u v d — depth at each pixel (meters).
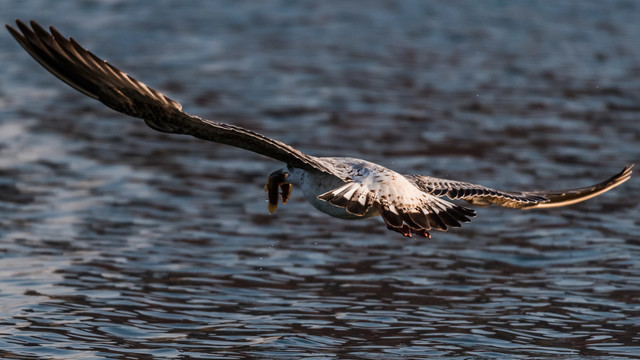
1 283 12.12
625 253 14.02
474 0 44.94
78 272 12.70
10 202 16.09
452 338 10.63
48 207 15.91
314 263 13.57
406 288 12.52
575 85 28.88
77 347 10.07
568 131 23.08
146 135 22.20
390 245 14.58
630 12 42.81
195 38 35.03
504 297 12.16
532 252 14.18
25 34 5.27
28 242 13.95
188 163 19.70
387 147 21.06
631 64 32.25
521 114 25.02
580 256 13.93
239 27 37.47
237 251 14.02
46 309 11.23
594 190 8.54
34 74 28.95
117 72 5.55
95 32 35.22
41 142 20.86
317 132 22.47
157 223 15.30
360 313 11.47
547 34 37.50
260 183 18.36
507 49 34.47
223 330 10.77
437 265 13.59
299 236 14.96
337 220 16.00
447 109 25.48
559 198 8.55
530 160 20.03
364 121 23.83
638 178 18.67
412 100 26.55
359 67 30.97
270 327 10.91
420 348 10.30
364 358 9.97
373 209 7.71
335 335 10.69
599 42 36.09
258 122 23.44
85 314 11.12
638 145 21.64
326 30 37.38
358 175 7.00
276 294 12.15
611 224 15.60
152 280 12.54
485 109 25.58
